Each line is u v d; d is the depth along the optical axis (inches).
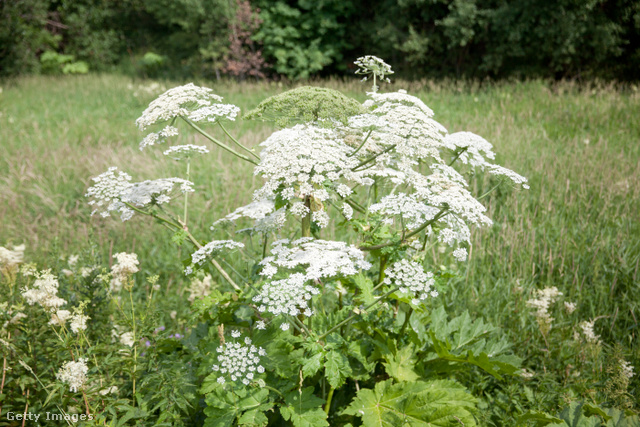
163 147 350.6
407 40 700.7
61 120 491.2
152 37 1036.5
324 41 793.6
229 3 768.3
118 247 223.3
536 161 293.6
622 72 652.1
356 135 120.9
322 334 110.6
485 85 621.0
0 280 131.8
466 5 631.8
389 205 101.2
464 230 103.4
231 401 105.9
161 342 127.0
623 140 363.3
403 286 102.7
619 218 229.0
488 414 121.1
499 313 171.2
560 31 596.4
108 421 112.6
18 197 275.0
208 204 245.4
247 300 113.4
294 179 95.0
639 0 597.0
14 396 116.3
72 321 116.0
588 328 146.6
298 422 100.7
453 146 121.7
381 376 128.6
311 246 100.7
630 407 121.8
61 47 1056.2
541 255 198.8
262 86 680.4
